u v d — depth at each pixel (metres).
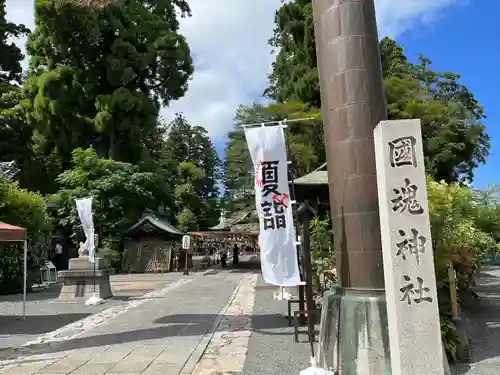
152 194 28.95
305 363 6.44
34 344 7.92
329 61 6.05
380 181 4.94
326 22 6.15
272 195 6.45
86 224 14.20
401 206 4.78
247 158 21.73
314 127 18.78
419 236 4.73
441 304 6.89
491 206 10.69
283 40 22.42
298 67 21.28
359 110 5.73
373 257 5.48
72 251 27.42
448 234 7.09
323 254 9.05
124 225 27.86
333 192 5.95
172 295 14.97
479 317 9.85
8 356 7.05
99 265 14.23
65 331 9.11
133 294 15.62
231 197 27.12
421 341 4.57
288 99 21.86
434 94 24.58
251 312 11.02
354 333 5.35
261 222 6.40
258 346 7.49
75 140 28.86
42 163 31.56
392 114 17.98
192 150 56.94
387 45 25.27
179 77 30.67
